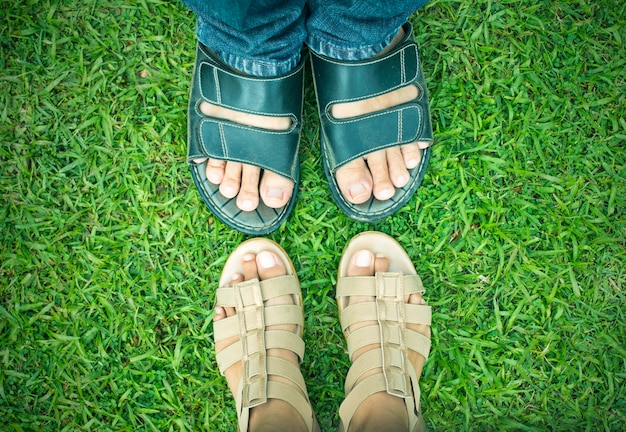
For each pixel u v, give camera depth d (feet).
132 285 2.13
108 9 2.17
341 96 1.94
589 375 2.16
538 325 2.18
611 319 2.17
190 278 2.14
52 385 2.11
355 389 1.96
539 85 2.20
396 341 2.01
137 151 2.15
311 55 1.98
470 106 2.19
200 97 1.95
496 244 2.17
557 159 2.19
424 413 2.15
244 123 1.96
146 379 2.13
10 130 2.14
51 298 2.13
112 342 2.12
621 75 2.19
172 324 2.15
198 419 2.13
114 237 2.14
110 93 2.16
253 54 1.73
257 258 2.07
